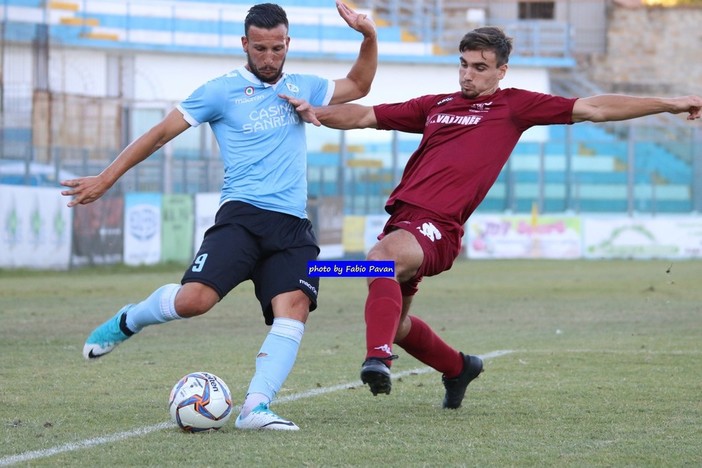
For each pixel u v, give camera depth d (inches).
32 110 2361.0
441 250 463.5
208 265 446.9
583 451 406.6
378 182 2508.6
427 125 486.3
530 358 732.0
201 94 458.0
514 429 456.4
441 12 3324.3
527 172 2709.2
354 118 494.0
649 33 3440.0
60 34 2753.4
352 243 2290.8
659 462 386.9
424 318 1061.1
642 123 3157.0
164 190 2103.8
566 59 3169.3
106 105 2377.0
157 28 2930.6
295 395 560.4
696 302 1261.1
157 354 757.9
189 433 440.5
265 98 465.7
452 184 466.6
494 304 1240.2
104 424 463.8
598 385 597.9
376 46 496.1
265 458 388.2
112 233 1899.6
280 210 457.7
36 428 453.7
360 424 468.4
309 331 938.7
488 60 472.4
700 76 3437.5
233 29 3009.4
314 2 3083.2
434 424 469.1
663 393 565.9
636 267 2086.6
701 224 2513.5
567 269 2025.1
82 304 1205.1
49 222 1788.9
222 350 785.6
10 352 764.6
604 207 2728.8
